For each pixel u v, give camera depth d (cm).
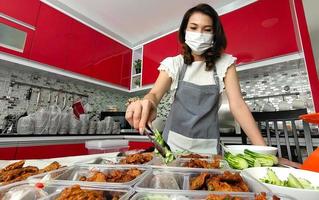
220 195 33
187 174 46
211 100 100
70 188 35
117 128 269
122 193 35
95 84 270
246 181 39
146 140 234
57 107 236
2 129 188
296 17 161
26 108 213
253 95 218
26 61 193
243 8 205
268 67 193
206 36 103
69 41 229
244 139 107
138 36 310
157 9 244
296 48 166
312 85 146
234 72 104
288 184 40
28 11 193
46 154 180
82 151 210
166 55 272
